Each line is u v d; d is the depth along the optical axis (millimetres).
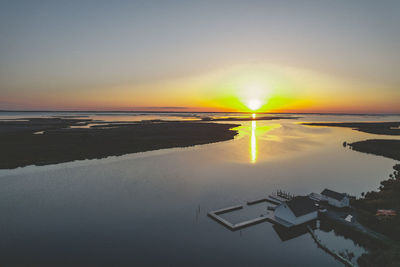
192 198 45906
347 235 33000
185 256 29125
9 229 34969
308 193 48469
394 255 26578
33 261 28047
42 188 50656
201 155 81938
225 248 30719
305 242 32062
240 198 45906
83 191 49094
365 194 47375
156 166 67750
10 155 75812
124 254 29438
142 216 38906
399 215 35562
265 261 28297
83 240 32344
